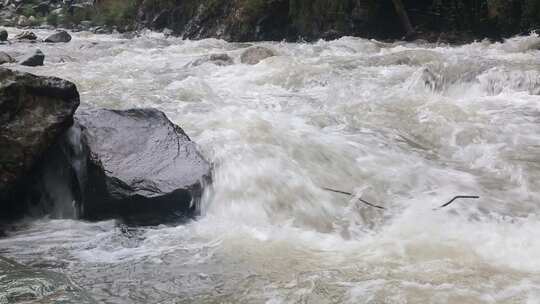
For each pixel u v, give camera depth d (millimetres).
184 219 5691
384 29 20203
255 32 20828
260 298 4035
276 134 7031
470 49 16297
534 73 10742
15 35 21297
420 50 14672
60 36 19781
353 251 4809
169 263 4637
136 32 24047
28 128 5559
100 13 26469
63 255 4801
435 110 8984
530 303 3904
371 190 6082
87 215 5715
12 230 5418
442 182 6418
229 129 7070
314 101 9562
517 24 18609
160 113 6504
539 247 4824
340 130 7891
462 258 4617
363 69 12320
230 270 4488
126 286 4230
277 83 11258
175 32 23328
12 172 5488
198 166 5922
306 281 4254
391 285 4148
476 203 5883
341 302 3945
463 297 3980
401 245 4902
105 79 10898
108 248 4957
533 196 6184
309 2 20453
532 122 8641
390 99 9586
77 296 4047
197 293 4129
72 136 6004
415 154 7305
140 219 5652
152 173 5738
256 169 6094
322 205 5750
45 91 5738
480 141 7852
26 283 4199
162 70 12523
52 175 5914
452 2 19453
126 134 6094
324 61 13352
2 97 5469
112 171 5629
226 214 5711
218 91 10188
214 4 21875
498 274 4332
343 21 20141
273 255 4762
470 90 10891
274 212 5684
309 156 6586
